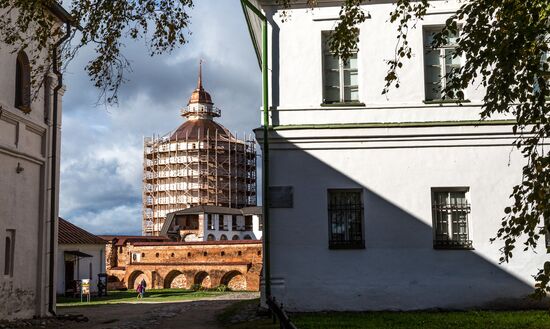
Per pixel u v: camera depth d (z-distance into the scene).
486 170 16.27
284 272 16.16
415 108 16.55
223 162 101.12
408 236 16.14
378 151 16.50
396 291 15.95
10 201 18.47
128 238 65.62
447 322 13.23
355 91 17.08
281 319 11.12
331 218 16.53
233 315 17.67
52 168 21.08
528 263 15.76
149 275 55.59
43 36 11.47
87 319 20.00
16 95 19.59
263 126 16.73
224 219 88.88
